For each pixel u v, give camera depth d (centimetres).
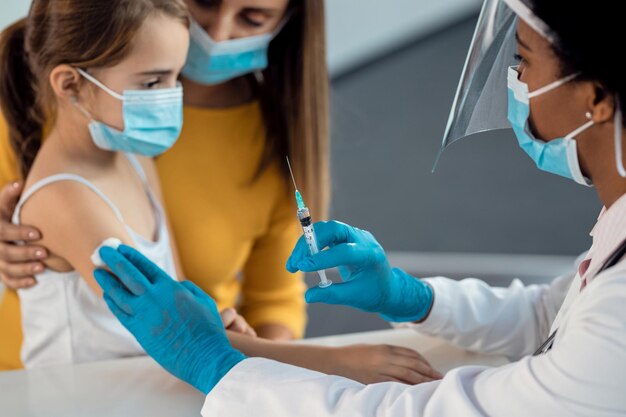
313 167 188
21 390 122
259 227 192
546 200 452
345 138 517
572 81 92
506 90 112
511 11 105
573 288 105
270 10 165
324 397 99
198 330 116
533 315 136
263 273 199
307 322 304
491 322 134
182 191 183
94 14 136
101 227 139
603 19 86
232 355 113
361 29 609
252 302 200
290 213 194
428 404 93
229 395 105
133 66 138
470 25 653
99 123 142
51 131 149
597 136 95
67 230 139
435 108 550
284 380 104
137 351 149
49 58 141
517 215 439
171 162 183
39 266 144
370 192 466
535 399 86
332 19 598
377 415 96
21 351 155
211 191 185
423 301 131
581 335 84
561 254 404
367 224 438
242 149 188
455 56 613
